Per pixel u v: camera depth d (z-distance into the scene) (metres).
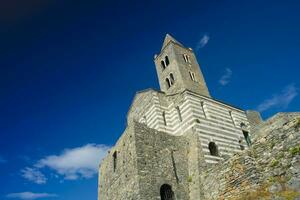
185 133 31.52
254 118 41.25
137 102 38.47
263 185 18.59
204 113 34.00
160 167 26.55
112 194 29.73
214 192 22.72
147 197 23.94
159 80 42.31
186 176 27.25
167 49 42.97
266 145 19.97
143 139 27.62
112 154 32.28
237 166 21.39
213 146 31.02
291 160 17.73
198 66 42.91
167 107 35.59
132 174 25.83
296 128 18.45
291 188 16.73
